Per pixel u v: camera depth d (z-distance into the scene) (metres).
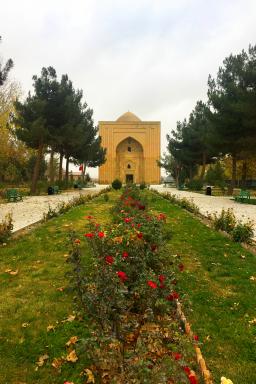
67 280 4.86
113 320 2.84
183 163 41.56
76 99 29.28
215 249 6.69
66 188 33.91
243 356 3.00
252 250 6.72
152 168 58.31
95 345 2.59
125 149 59.72
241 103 19.80
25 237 7.86
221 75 23.00
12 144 31.12
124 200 11.62
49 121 24.41
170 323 3.24
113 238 4.51
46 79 24.14
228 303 4.08
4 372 2.81
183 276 4.99
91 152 37.44
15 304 4.07
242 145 22.16
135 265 3.81
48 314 3.80
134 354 2.44
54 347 3.15
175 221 10.44
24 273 5.26
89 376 2.70
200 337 3.28
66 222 10.10
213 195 25.48
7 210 14.06
